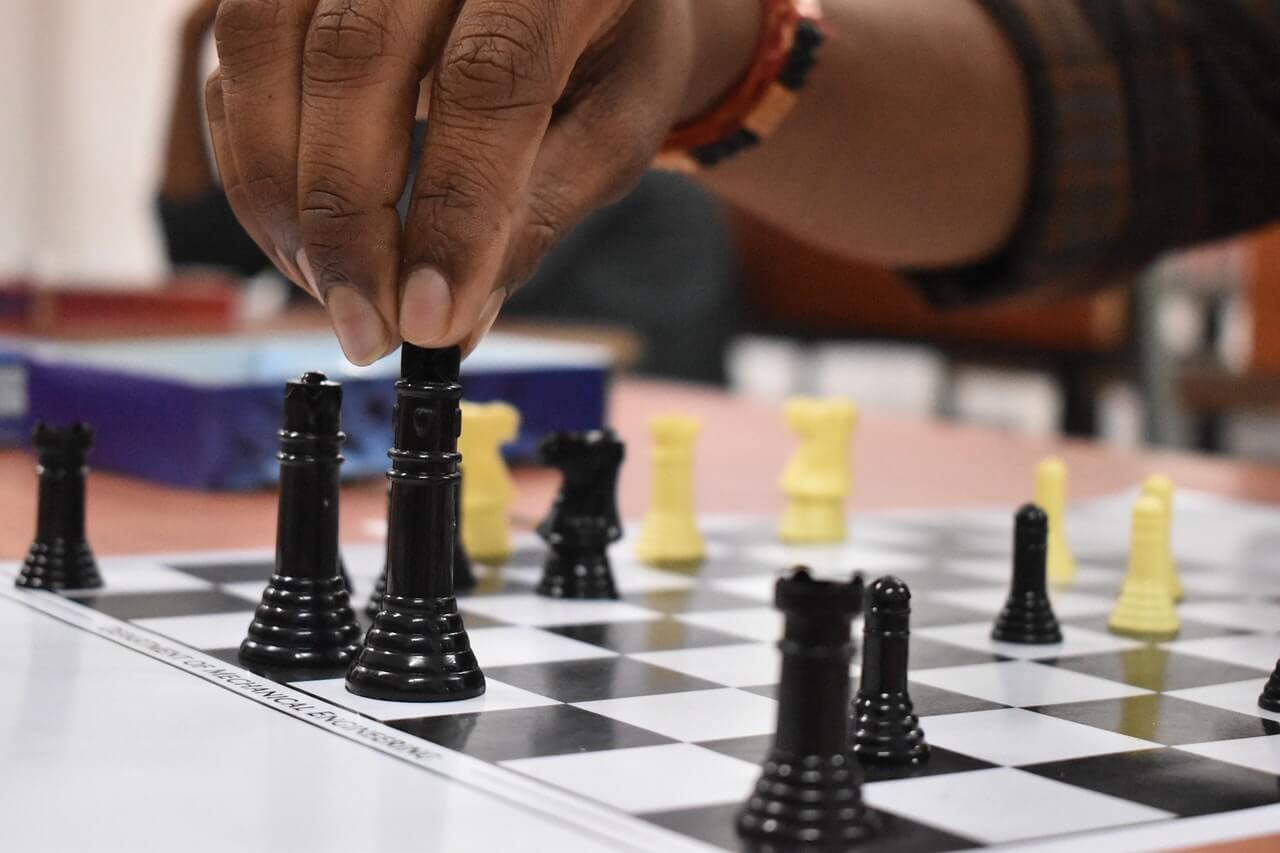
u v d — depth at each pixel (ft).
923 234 4.83
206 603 3.79
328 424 3.26
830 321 15.33
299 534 3.25
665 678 3.26
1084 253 5.15
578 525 4.16
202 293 8.57
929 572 4.75
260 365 6.11
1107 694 3.28
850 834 2.24
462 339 2.84
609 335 9.66
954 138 4.66
